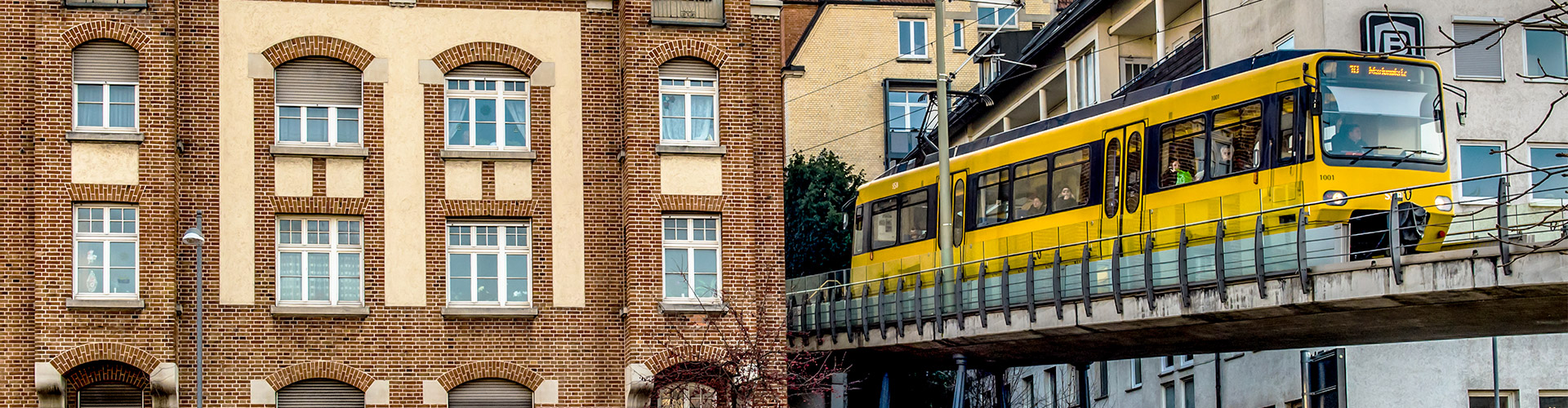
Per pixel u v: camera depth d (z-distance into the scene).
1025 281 31.48
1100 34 51.75
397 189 31.77
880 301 34.53
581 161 32.34
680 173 32.09
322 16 31.97
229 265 31.19
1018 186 33.50
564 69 32.53
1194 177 29.41
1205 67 44.47
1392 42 38.03
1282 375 42.09
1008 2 68.56
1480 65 38.62
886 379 37.97
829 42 67.06
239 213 31.31
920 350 34.91
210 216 31.22
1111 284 29.72
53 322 30.36
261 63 31.66
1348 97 27.97
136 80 31.17
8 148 30.75
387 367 31.34
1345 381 39.50
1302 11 39.41
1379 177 27.69
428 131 31.95
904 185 37.53
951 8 68.25
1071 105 54.47
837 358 36.88
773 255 32.53
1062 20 54.47
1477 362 38.88
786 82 66.44
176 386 30.53
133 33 31.06
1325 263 26.45
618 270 32.22
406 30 32.16
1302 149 27.66
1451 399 38.78
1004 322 31.77
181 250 31.11
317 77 31.92
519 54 32.41
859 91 66.81
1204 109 29.58
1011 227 33.44
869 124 66.56
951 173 35.66
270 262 31.31
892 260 35.41
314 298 31.45
